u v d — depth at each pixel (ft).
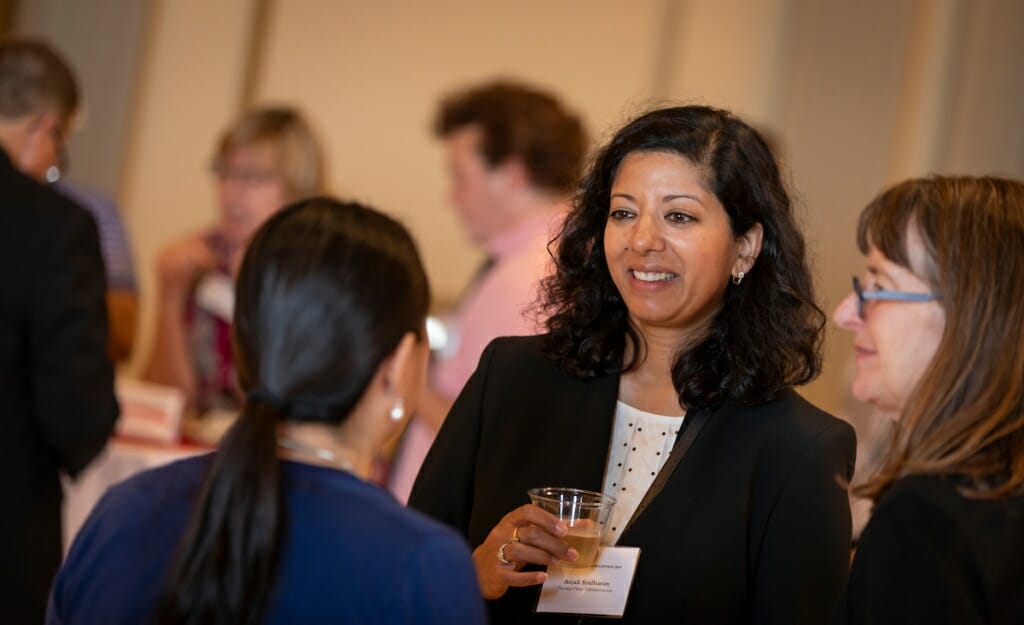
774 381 10.43
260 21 32.83
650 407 10.87
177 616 6.87
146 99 32.35
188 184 32.14
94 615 7.35
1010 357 8.75
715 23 30.25
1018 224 9.19
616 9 31.48
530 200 19.17
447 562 7.09
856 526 16.39
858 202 28.19
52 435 15.19
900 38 28.40
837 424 10.53
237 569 6.86
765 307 10.51
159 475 7.75
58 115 16.93
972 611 8.01
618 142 10.62
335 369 7.32
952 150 28.50
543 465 10.63
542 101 19.48
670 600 9.94
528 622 10.25
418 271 7.77
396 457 18.78
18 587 14.93
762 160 10.42
